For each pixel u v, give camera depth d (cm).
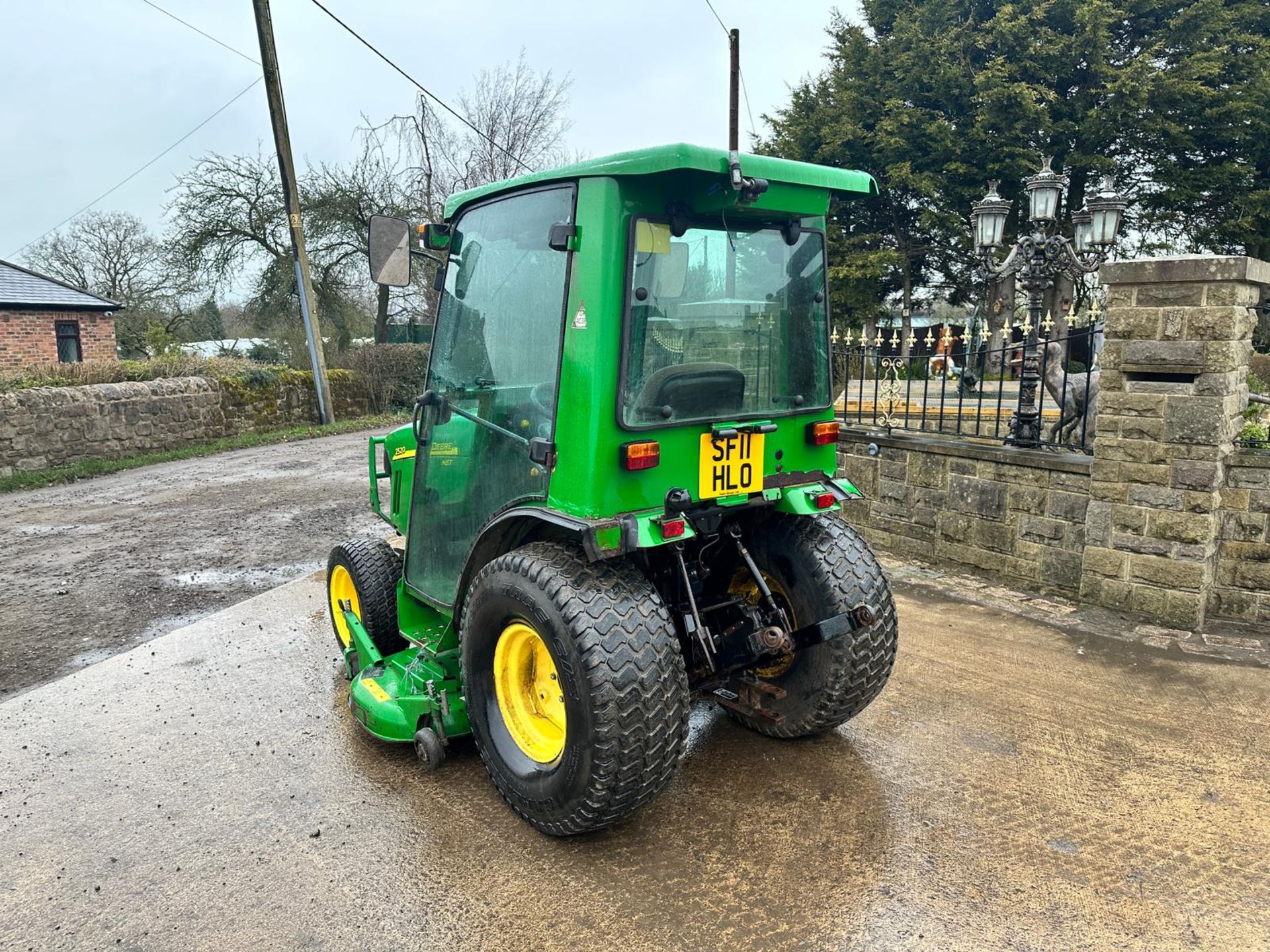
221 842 266
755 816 273
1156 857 249
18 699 380
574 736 237
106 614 520
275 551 672
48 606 539
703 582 321
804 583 297
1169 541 432
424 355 1870
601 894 237
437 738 304
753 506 277
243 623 478
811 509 285
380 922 227
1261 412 510
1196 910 226
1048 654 403
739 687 312
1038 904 229
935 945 213
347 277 2180
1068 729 329
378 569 373
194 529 759
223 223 2080
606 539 235
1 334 1808
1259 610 427
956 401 801
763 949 213
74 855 261
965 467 527
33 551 689
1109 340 437
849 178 274
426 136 1802
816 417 298
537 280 263
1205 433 412
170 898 239
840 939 216
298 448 1316
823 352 297
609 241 235
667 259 248
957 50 1950
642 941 217
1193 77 1825
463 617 289
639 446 239
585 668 231
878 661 298
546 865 251
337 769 312
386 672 334
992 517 516
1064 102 1903
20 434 1092
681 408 255
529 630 260
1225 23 1869
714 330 264
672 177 243
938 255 2195
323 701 373
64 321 1936
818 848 255
